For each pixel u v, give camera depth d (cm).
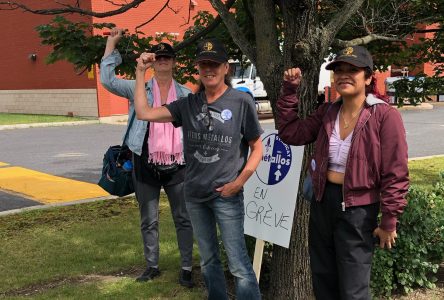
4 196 800
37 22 2250
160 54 412
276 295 383
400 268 412
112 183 443
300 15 328
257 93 1947
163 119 331
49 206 715
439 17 478
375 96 267
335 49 413
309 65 330
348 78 261
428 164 999
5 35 2445
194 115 318
